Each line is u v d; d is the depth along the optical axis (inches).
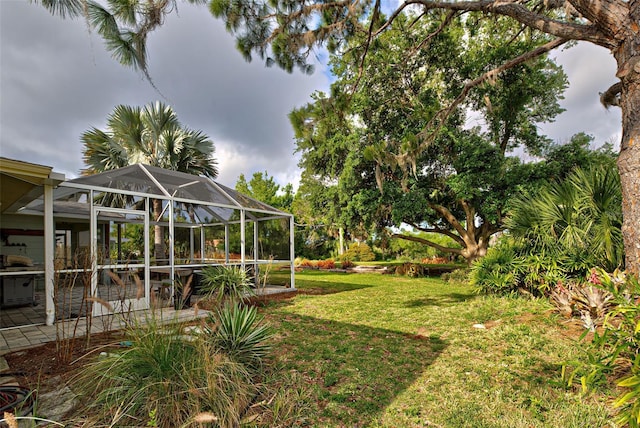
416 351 164.7
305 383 127.1
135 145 507.2
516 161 426.6
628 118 145.9
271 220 391.5
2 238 332.2
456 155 456.8
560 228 257.9
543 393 113.1
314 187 564.4
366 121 462.0
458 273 494.9
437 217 562.3
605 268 225.1
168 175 331.9
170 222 283.9
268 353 147.4
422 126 411.8
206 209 333.1
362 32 247.1
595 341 109.5
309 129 258.2
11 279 276.4
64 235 357.1
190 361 104.8
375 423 98.9
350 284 466.0
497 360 148.3
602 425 92.0
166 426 88.7
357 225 523.5
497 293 297.4
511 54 419.5
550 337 173.9
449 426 96.0
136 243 287.1
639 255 141.1
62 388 115.6
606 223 217.6
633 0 137.3
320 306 290.8
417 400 113.3
